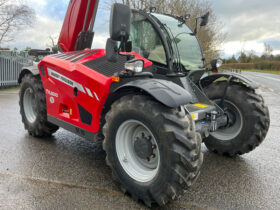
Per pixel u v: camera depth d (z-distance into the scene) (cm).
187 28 365
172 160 203
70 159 332
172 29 330
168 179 206
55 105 350
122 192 251
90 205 227
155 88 217
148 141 237
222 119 323
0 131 460
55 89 342
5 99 877
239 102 336
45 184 263
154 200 222
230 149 350
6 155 342
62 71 317
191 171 206
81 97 292
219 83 367
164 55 307
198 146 213
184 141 203
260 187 266
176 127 207
